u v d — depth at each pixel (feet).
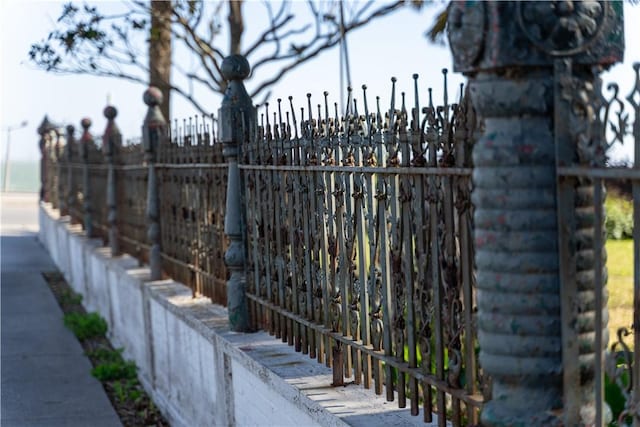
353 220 13.47
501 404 8.91
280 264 16.72
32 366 30.12
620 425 8.99
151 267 26.89
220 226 20.77
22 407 25.27
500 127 8.66
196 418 20.70
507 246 8.65
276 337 17.37
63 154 57.31
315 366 15.05
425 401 11.57
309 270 15.29
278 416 14.76
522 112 8.57
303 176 15.25
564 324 8.64
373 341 13.14
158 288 25.14
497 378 8.94
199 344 19.99
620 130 8.91
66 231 49.78
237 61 18.39
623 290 22.59
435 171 10.72
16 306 42.11
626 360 9.07
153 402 25.48
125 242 34.17
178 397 22.63
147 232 29.58
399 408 12.35
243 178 18.48
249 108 18.53
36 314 39.99
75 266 45.91
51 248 60.39
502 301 8.72
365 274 13.34
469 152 10.10
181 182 24.32
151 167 26.84
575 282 8.67
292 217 16.01
